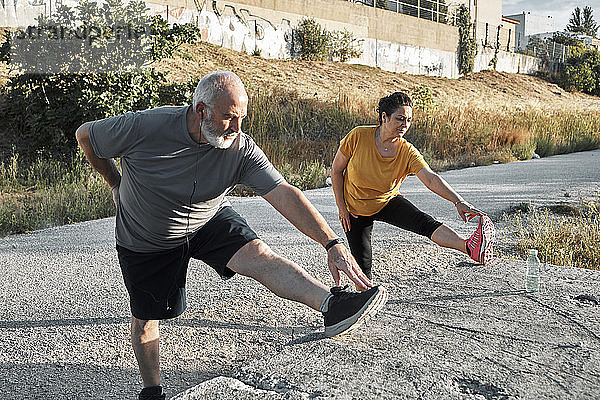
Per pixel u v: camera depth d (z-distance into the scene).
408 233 7.26
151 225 3.09
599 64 44.41
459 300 4.45
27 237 7.80
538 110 29.08
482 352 3.43
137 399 3.53
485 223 4.03
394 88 28.58
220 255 3.20
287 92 19.89
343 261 2.98
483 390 2.99
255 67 25.31
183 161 2.96
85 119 12.88
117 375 3.82
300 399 2.89
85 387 3.66
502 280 4.96
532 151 18.89
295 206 3.08
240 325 4.48
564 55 47.97
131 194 3.07
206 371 3.81
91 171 11.55
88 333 4.44
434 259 5.98
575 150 21.61
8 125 13.95
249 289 5.29
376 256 6.11
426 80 33.91
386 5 34.97
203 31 26.02
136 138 2.94
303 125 17.22
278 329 4.40
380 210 4.53
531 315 4.09
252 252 3.14
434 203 9.81
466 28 38.53
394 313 4.14
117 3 13.16
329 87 25.17
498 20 50.94
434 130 18.75
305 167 14.10
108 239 7.57
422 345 3.51
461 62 38.28
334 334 2.95
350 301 2.90
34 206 9.34
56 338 4.35
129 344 4.26
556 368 3.23
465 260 5.89
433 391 2.95
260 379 3.10
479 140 18.81
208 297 5.09
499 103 31.70
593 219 8.36
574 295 4.52
